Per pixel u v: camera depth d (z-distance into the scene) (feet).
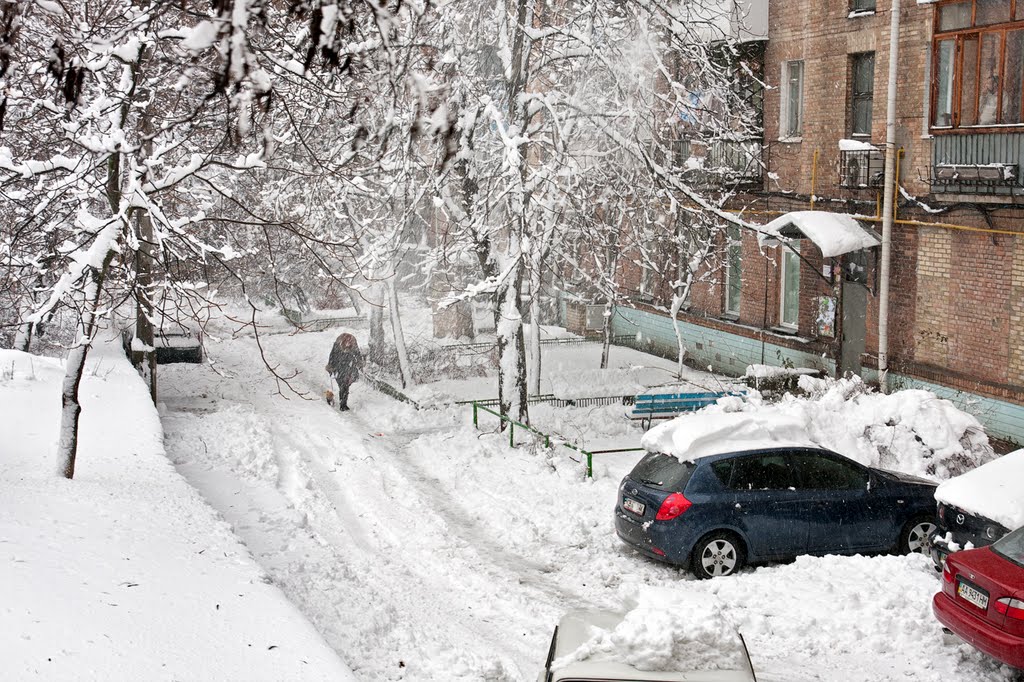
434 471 54.44
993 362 58.85
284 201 67.51
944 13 57.77
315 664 20.70
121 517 31.07
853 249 64.03
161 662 19.95
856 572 35.01
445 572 37.17
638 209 76.13
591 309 104.27
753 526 37.73
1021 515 33.32
